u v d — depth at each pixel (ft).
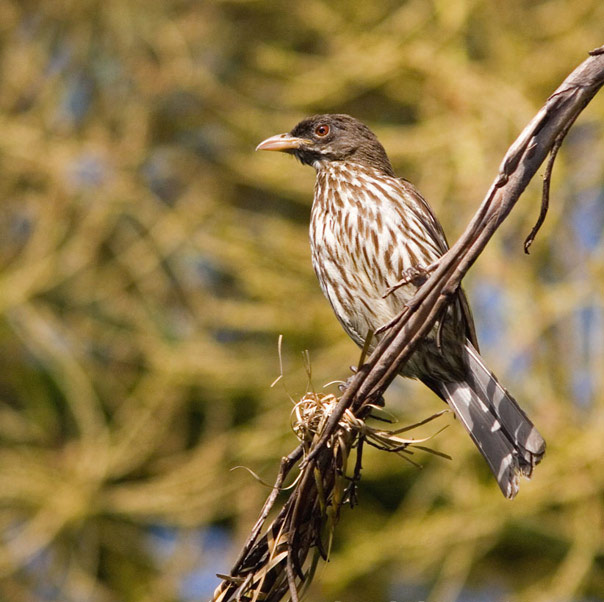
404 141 43.14
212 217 46.57
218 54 49.29
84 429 43.98
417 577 42.73
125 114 48.52
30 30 49.98
